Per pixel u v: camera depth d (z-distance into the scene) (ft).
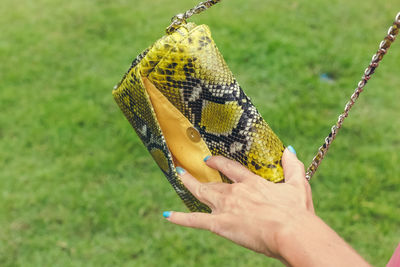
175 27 3.19
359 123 10.94
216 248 8.27
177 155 3.60
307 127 10.78
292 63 13.11
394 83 12.41
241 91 3.15
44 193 9.30
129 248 8.30
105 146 10.42
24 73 12.92
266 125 3.16
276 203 2.55
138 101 3.43
